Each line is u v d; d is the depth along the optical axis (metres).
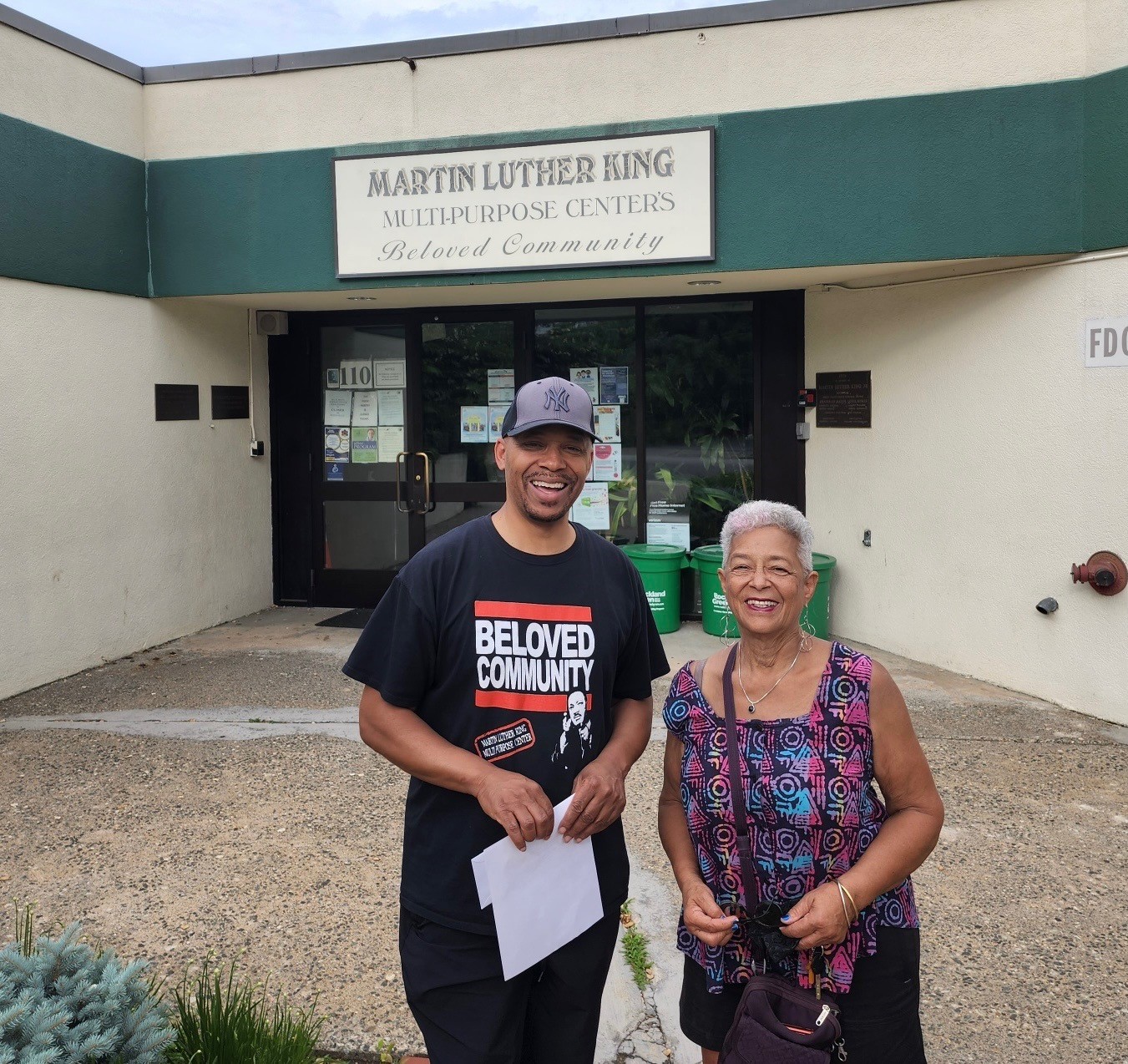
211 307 7.42
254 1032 2.56
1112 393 5.20
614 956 3.27
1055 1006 2.94
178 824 4.17
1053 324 5.50
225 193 6.64
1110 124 5.15
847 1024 1.98
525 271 6.25
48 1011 2.15
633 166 6.02
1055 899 3.54
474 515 7.80
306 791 4.51
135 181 6.66
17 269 5.73
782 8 5.76
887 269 6.01
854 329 6.85
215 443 7.50
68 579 6.18
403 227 6.39
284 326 7.89
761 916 1.94
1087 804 4.30
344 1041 2.80
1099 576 5.23
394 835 4.07
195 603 7.33
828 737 1.99
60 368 6.08
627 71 6.02
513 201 6.22
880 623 6.87
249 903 3.54
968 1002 2.96
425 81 6.30
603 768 2.12
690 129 5.91
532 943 2.09
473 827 2.11
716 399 7.38
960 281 6.05
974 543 6.07
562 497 2.10
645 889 3.68
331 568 8.17
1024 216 5.45
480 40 6.20
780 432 7.31
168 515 7.02
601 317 7.45
